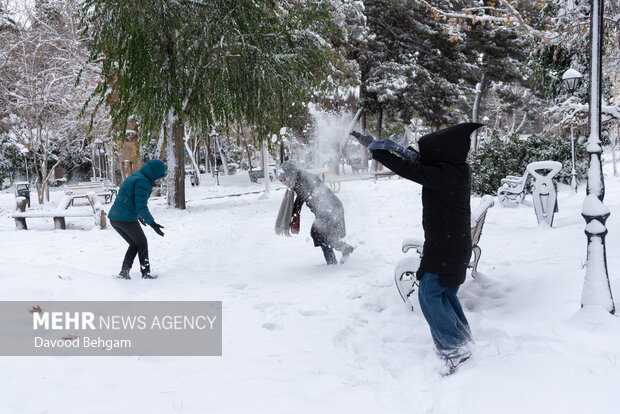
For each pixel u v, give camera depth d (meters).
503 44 30.30
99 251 8.16
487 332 3.44
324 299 4.74
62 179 36.03
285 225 6.14
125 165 21.47
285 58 13.24
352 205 11.05
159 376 2.95
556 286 4.23
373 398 2.69
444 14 8.90
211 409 2.46
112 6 11.70
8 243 9.28
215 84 12.33
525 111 35.50
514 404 2.39
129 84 12.16
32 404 2.47
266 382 2.82
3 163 33.47
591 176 3.50
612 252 5.13
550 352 2.88
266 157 16.61
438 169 2.98
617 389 2.31
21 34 20.67
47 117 22.14
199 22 11.96
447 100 30.23
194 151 34.62
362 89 28.08
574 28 8.50
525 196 11.48
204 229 9.85
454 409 2.49
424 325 3.85
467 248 3.06
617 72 11.54
